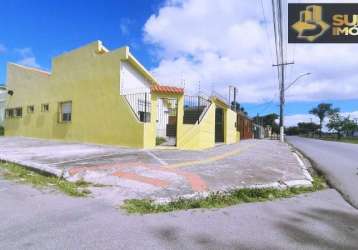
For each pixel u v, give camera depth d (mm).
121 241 3871
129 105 15578
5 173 8656
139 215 4992
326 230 4480
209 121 17281
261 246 3838
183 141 15219
